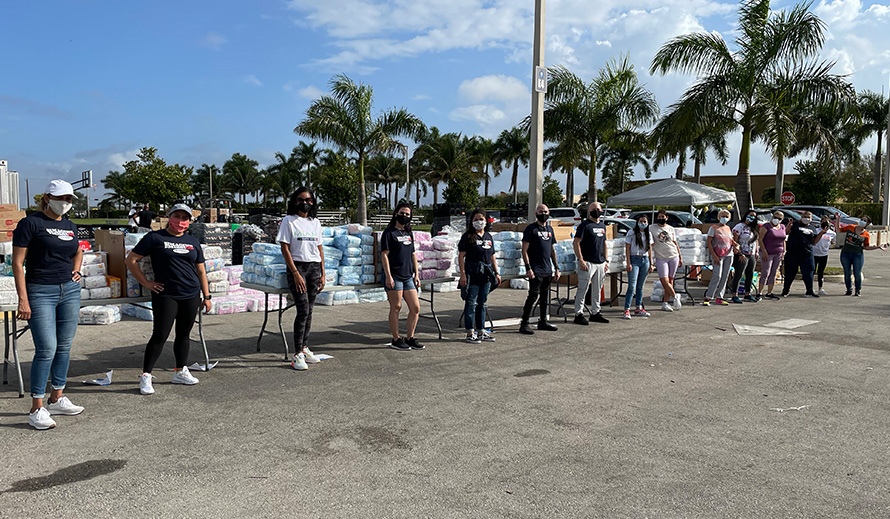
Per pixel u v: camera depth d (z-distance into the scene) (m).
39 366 4.29
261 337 6.82
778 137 13.26
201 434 4.20
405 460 3.78
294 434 4.21
